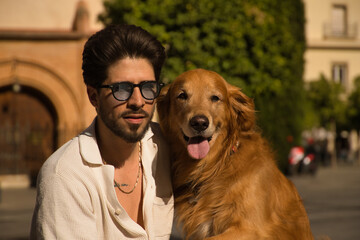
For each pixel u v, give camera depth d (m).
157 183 2.09
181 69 6.36
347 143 25.52
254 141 2.82
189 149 2.54
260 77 6.73
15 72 15.20
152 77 1.78
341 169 19.91
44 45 15.36
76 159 1.71
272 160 2.80
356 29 26.06
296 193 2.96
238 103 2.87
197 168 2.63
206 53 6.55
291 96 12.47
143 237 1.81
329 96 21.62
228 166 2.61
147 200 1.88
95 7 16.98
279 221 2.60
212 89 2.71
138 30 1.79
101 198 1.72
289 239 2.56
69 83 15.45
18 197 10.63
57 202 1.63
